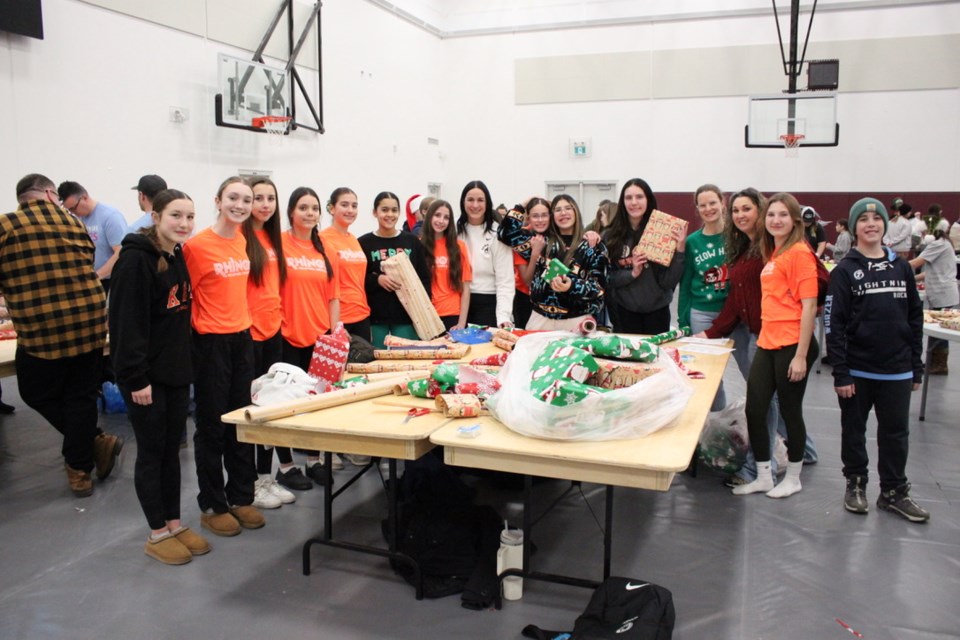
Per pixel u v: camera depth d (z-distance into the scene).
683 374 2.37
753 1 9.20
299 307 3.05
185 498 3.07
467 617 2.12
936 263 5.39
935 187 8.98
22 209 2.99
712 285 3.62
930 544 2.60
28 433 4.02
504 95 10.34
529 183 10.41
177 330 2.39
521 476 3.21
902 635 2.02
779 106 9.07
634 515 2.92
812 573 2.39
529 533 2.20
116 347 2.23
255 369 2.85
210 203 6.37
